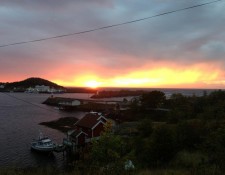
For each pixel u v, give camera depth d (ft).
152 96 349.20
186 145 102.58
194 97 302.04
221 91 261.03
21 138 207.51
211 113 166.81
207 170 41.09
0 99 640.17
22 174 44.80
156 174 44.11
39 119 322.34
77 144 166.20
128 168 47.26
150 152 91.30
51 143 171.22
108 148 57.52
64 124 284.61
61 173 46.11
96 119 181.37
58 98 552.82
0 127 253.03
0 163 144.77
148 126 137.90
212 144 62.23
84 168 45.65
